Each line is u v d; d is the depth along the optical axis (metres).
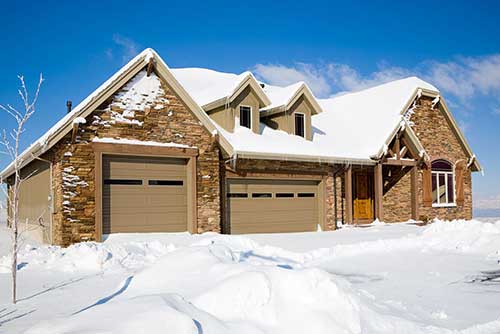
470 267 10.34
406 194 22.23
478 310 6.90
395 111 22.52
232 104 17.75
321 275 5.99
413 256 11.89
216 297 5.59
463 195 24.45
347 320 5.56
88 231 13.29
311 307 5.61
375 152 19.78
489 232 13.73
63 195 13.02
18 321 5.70
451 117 24.14
